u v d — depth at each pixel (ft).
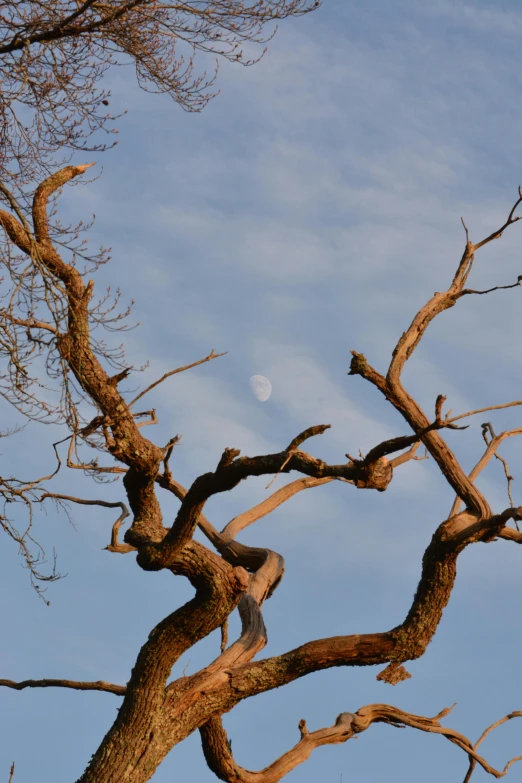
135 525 37.35
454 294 41.86
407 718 43.04
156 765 35.27
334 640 38.45
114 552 43.16
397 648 38.32
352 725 42.11
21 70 30.22
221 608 35.24
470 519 38.91
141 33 33.12
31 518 36.63
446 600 38.99
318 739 41.37
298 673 38.19
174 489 43.42
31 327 29.91
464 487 39.34
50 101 32.17
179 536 33.68
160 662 35.32
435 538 38.81
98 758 34.65
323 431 28.50
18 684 43.11
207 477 31.76
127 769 34.32
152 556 34.40
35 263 28.19
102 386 33.22
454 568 38.75
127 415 33.71
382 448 27.17
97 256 32.78
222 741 38.88
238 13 33.22
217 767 39.14
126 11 31.86
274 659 38.27
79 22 31.60
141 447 34.40
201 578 34.78
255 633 40.65
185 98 35.04
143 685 35.37
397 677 39.17
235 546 46.65
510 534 38.29
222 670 37.70
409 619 38.83
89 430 31.30
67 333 31.40
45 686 43.29
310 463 28.99
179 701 36.09
